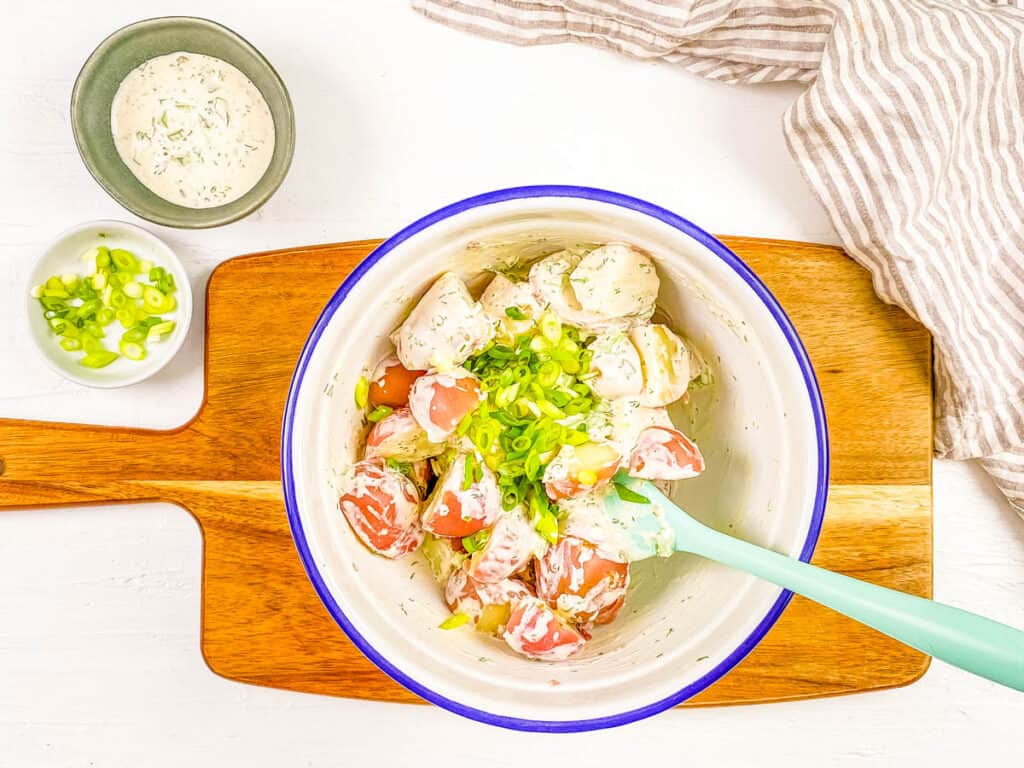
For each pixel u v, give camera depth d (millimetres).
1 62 482
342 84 483
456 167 483
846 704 490
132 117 456
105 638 492
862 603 323
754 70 473
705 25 449
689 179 482
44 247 480
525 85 485
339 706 493
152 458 442
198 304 486
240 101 460
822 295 439
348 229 483
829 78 418
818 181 429
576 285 371
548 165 483
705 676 350
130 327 472
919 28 410
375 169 483
